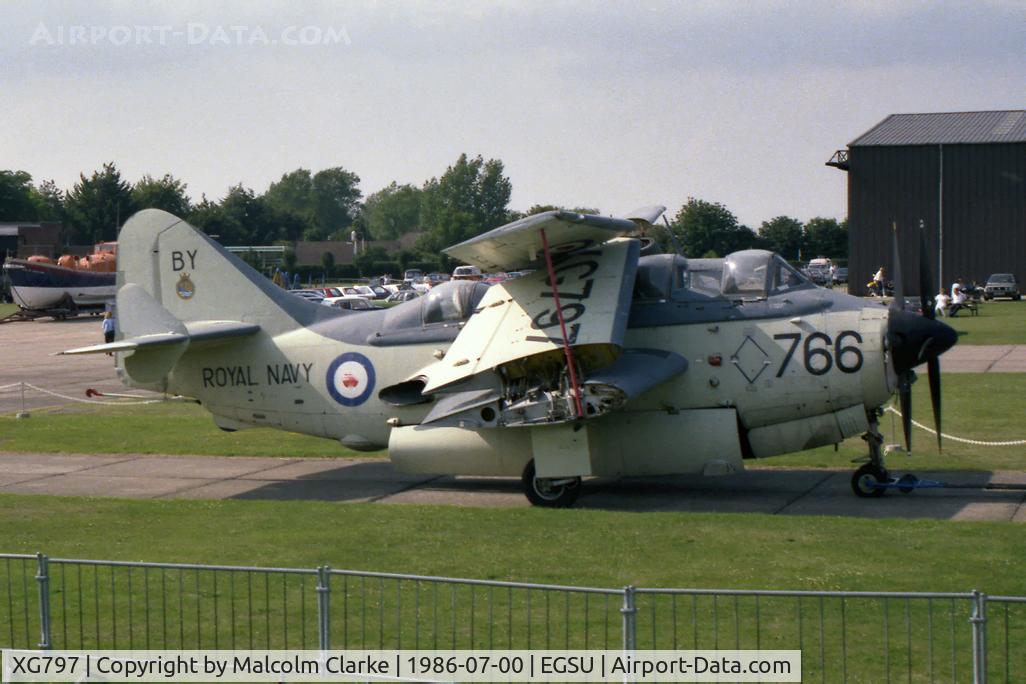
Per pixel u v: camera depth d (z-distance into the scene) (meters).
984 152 104.50
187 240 28.48
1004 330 68.75
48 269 104.88
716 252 127.00
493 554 18.70
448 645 13.77
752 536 19.53
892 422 31.38
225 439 34.31
